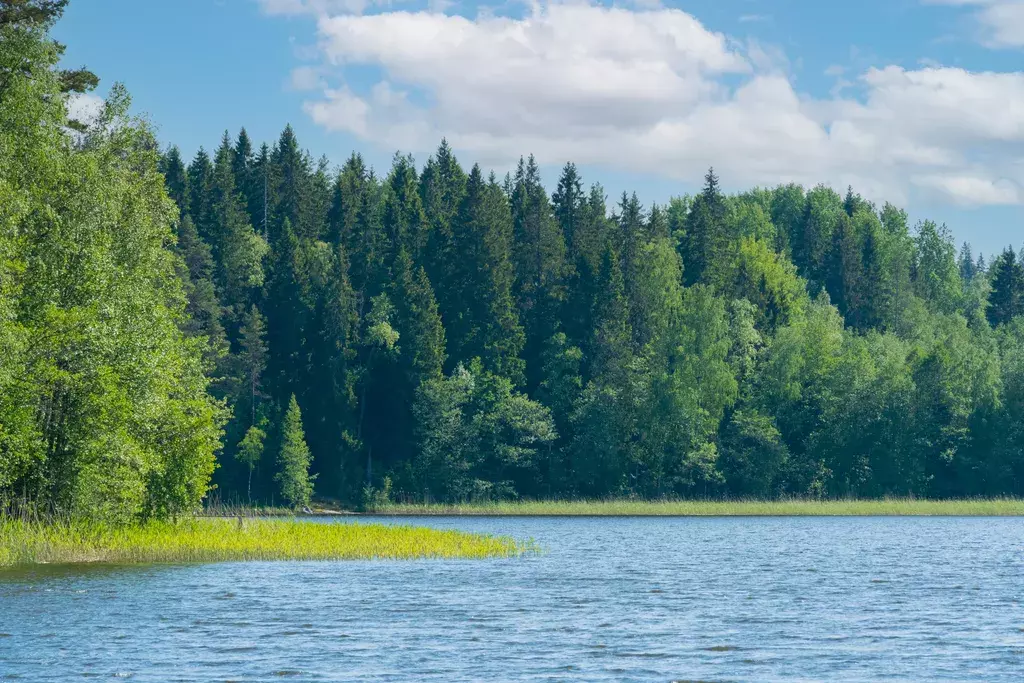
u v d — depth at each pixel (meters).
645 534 71.69
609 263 117.81
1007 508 101.31
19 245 42.91
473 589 36.19
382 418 113.31
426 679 22.00
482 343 116.00
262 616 29.34
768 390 117.12
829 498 112.75
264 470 108.44
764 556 52.78
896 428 114.44
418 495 109.44
